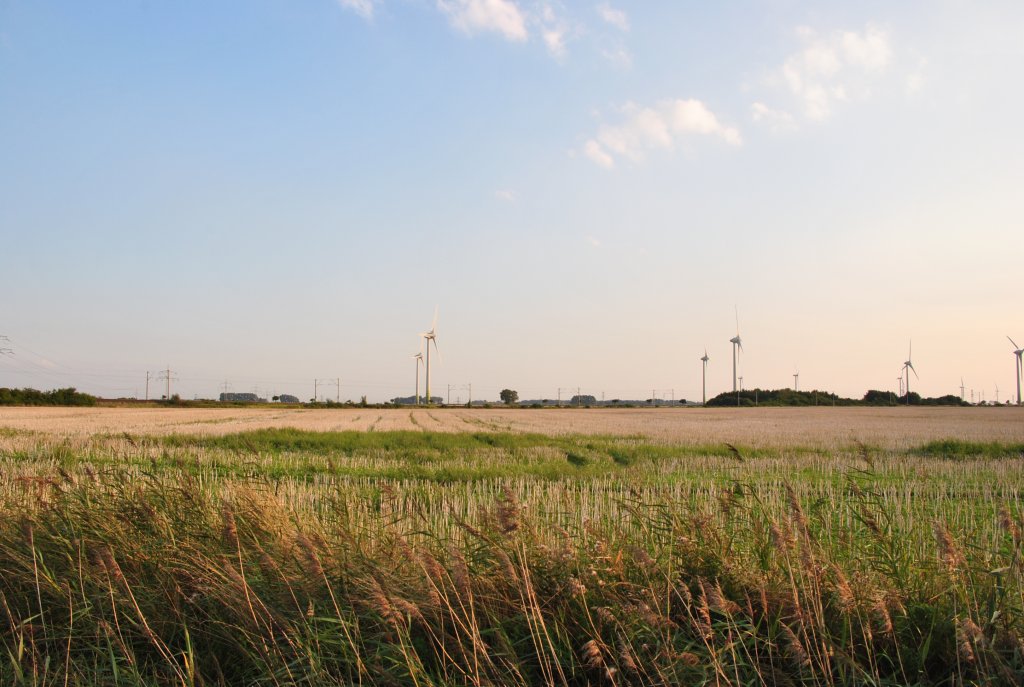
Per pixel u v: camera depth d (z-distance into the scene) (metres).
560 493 11.15
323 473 16.66
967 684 4.50
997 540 7.43
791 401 139.25
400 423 50.91
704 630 4.64
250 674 4.86
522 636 5.03
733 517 6.78
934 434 34.75
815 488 13.58
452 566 5.24
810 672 4.50
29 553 6.05
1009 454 23.06
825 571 5.20
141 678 4.68
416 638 5.07
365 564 5.62
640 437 31.69
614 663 4.60
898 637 4.88
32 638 5.07
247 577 5.61
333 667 4.81
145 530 6.46
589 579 5.31
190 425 41.31
